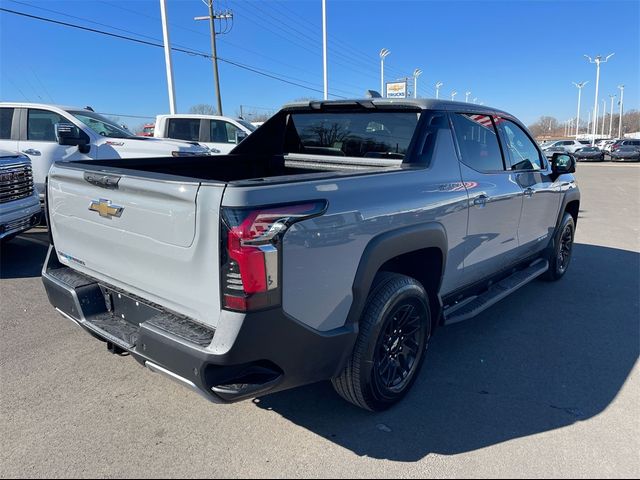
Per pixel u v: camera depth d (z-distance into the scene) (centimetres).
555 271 599
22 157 657
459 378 371
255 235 227
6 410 318
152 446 285
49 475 260
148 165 404
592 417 321
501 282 481
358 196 279
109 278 304
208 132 1250
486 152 417
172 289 257
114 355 396
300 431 303
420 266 355
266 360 247
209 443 289
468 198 369
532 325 475
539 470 270
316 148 455
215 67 3203
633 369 388
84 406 324
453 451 286
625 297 557
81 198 308
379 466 273
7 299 523
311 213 247
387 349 316
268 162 483
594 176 2458
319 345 264
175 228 246
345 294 273
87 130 888
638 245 831
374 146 407
